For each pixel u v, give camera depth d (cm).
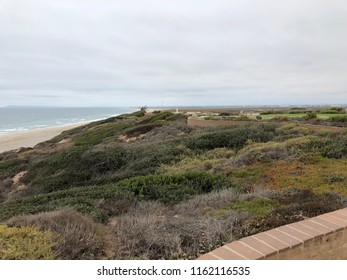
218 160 1162
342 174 722
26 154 2333
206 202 564
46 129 6594
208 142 1502
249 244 264
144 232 373
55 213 441
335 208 399
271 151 1079
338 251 294
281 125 1852
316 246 277
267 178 786
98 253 347
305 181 705
